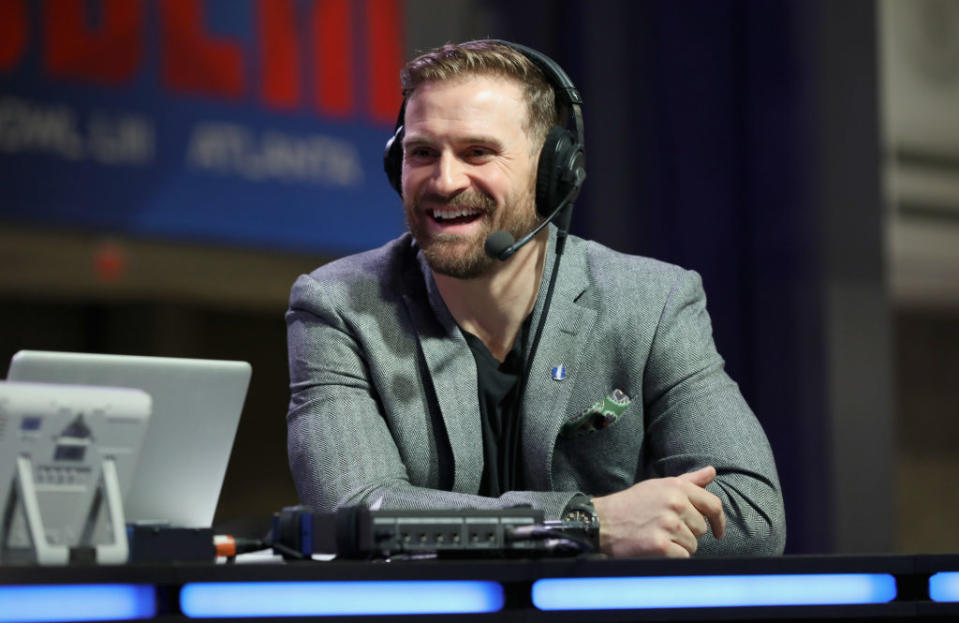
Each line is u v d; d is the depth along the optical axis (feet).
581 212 25.89
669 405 10.77
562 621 7.18
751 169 27.40
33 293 27.68
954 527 34.63
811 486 27.48
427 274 10.89
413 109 10.31
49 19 22.13
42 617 6.41
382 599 6.95
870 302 28.25
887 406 28.19
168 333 28.96
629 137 26.14
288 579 6.80
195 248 24.34
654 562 7.36
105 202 22.65
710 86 26.96
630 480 10.98
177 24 23.34
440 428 10.53
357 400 10.36
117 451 7.53
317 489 9.95
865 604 7.68
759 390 27.58
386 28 25.22
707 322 11.32
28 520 7.14
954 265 30.91
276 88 24.25
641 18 26.40
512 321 10.79
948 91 30.37
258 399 30.81
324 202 24.73
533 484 10.64
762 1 27.48
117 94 22.77
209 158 23.61
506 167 10.25
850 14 28.32
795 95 27.48
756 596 7.53
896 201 29.66
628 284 11.12
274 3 24.22
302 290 10.84
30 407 7.20
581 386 10.81
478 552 7.85
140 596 6.63
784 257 27.30
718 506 9.24
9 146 21.77
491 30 25.85
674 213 26.55
